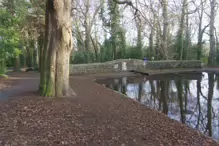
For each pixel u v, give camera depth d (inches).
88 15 1066.1
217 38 1242.0
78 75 764.6
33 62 1104.8
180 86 597.6
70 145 157.0
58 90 319.9
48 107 254.8
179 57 1154.0
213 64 1143.0
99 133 182.5
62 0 304.5
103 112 249.9
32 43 937.5
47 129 185.6
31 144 155.9
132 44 1222.9
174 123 224.2
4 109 245.0
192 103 407.2
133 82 653.9
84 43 1087.0
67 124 200.7
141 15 376.8
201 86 600.1
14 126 190.7
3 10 530.0
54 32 309.7
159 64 954.7
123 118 230.2
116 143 164.4
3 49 503.5
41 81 323.0
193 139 182.5
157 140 173.6
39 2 680.4
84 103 289.6
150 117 241.3
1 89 391.5
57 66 317.4
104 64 858.8
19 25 690.8
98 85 500.1
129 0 364.8
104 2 1040.2
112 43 1139.3
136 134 184.2
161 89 552.1
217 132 254.4
